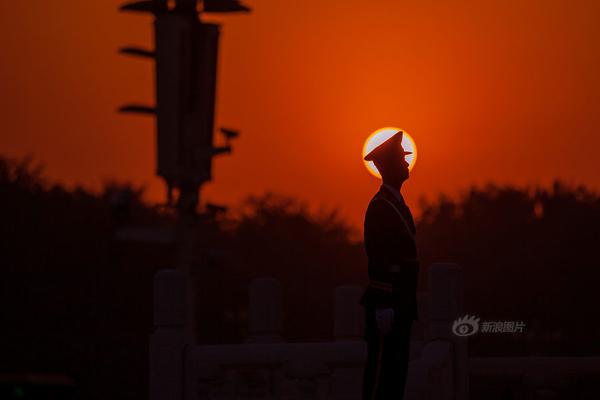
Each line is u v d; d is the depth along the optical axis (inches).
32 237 6929.1
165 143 2005.4
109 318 6914.4
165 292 1571.1
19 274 6855.3
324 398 1605.6
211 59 2016.5
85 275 6894.7
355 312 1887.3
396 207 1274.6
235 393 1835.6
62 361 6835.6
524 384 1768.0
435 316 1596.9
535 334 6752.0
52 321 6870.1
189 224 2009.1
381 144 1295.5
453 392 1578.5
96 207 7101.4
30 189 7165.4
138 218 5999.0
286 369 1621.6
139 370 6939.0
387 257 1263.5
